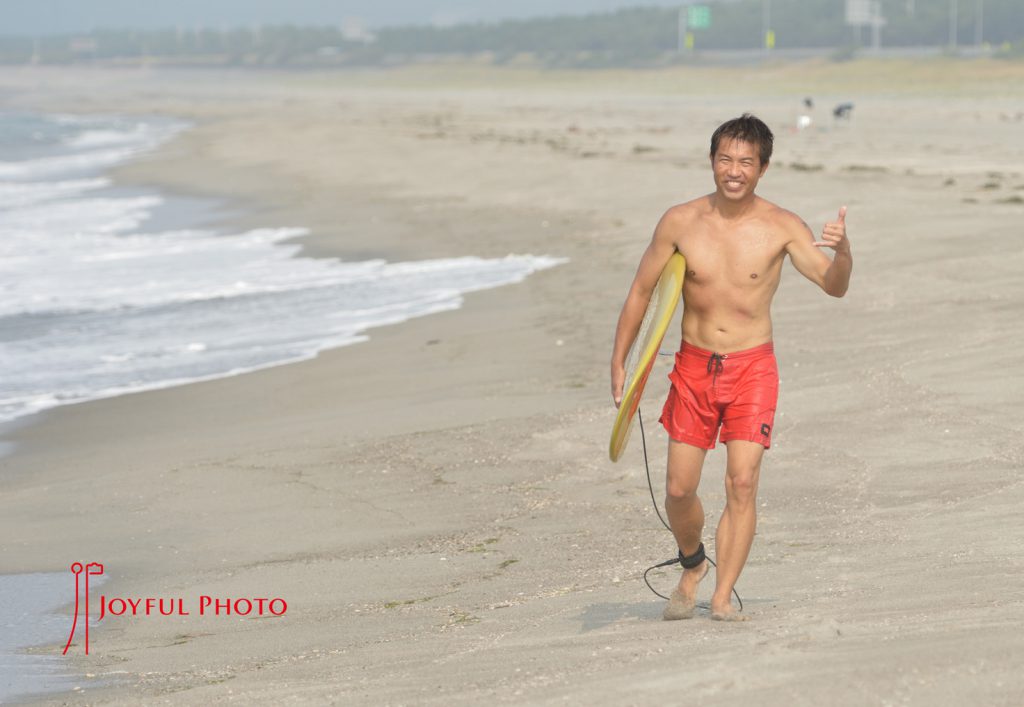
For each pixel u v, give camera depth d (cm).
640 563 2027
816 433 2647
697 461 1593
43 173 12094
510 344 3959
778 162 9456
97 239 7244
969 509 2097
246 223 7756
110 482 2805
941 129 13612
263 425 3262
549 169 9112
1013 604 1497
